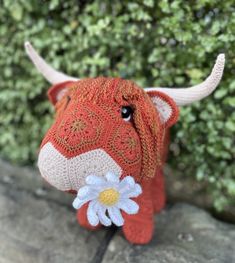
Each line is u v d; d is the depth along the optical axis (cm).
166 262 52
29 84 71
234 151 61
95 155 42
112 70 65
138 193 43
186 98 48
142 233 54
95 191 42
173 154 68
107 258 54
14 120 77
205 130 61
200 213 62
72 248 56
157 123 46
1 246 57
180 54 58
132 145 43
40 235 59
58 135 42
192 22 56
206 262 52
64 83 53
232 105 57
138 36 60
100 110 43
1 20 69
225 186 62
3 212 63
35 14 67
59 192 70
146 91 48
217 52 56
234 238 56
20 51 69
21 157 78
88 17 62
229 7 54
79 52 65
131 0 59
